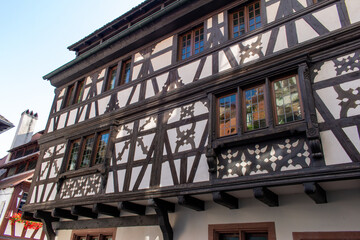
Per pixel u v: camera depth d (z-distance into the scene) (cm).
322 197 454
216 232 575
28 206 896
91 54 977
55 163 907
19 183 1523
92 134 854
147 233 675
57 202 800
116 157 737
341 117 445
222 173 520
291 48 538
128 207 657
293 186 464
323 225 462
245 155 504
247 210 546
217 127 579
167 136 656
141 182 646
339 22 516
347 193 460
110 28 1047
